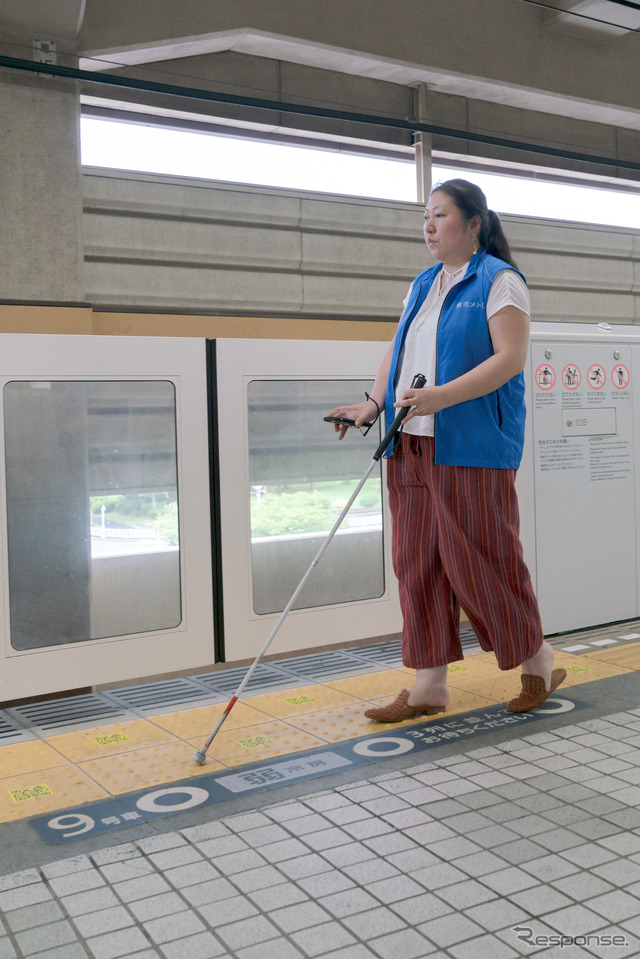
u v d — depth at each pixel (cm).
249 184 448
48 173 389
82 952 172
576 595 445
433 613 311
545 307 552
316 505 406
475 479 296
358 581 414
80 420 355
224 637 378
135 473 365
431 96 514
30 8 376
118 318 414
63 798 253
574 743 282
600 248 574
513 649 301
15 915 187
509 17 520
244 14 437
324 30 460
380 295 489
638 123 595
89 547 356
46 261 389
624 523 460
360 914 183
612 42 561
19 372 342
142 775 269
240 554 381
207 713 332
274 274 457
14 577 341
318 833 222
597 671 370
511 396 302
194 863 208
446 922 179
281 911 185
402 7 482
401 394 311
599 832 218
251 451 391
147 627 367
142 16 416
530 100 542
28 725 327
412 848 212
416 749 282
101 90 416
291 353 393
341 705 336
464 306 297
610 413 453
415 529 310
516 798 240
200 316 434
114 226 416
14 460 341
